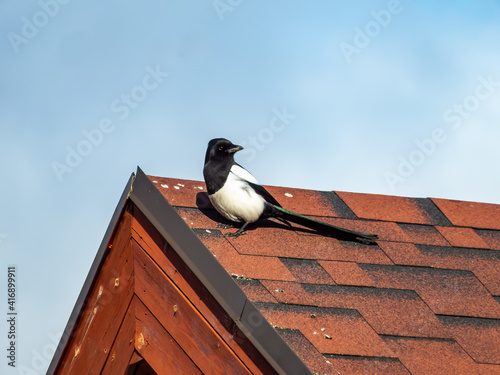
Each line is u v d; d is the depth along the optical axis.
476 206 13.24
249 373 8.75
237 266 10.36
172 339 9.31
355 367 8.80
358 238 11.69
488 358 9.45
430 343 9.50
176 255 9.38
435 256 11.48
